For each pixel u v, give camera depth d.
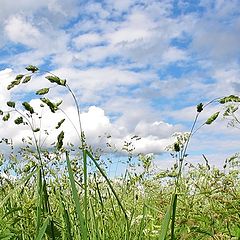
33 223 0.39
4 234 0.37
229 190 0.48
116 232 0.49
